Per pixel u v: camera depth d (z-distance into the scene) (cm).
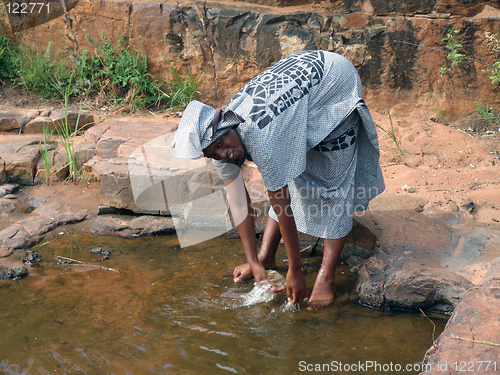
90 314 278
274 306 287
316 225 287
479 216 345
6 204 404
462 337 222
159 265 333
